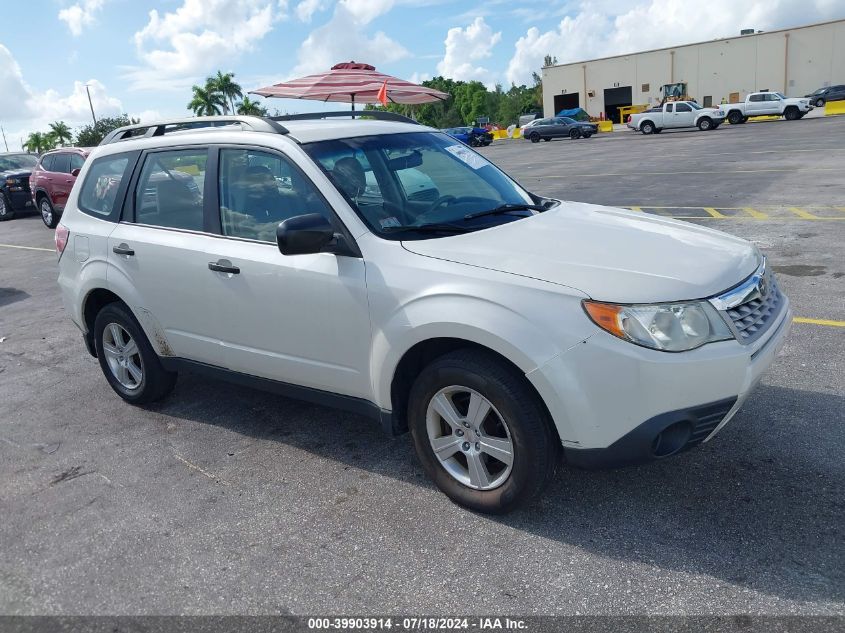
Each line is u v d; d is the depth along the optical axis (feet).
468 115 384.68
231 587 9.98
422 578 9.88
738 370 9.78
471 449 11.08
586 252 10.85
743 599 8.98
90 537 11.44
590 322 9.62
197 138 14.26
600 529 10.65
